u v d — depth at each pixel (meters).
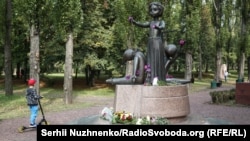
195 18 33.25
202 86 36.00
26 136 11.10
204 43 49.22
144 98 10.16
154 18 11.41
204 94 26.64
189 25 33.28
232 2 42.34
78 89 31.55
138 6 24.28
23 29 32.09
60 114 15.77
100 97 25.34
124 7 24.42
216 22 38.41
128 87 10.60
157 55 11.03
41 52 31.28
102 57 31.08
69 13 18.95
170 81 11.27
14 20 28.95
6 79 23.52
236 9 42.78
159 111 10.03
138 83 10.88
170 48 11.23
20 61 35.50
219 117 14.70
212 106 18.78
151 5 11.35
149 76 10.95
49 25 18.39
